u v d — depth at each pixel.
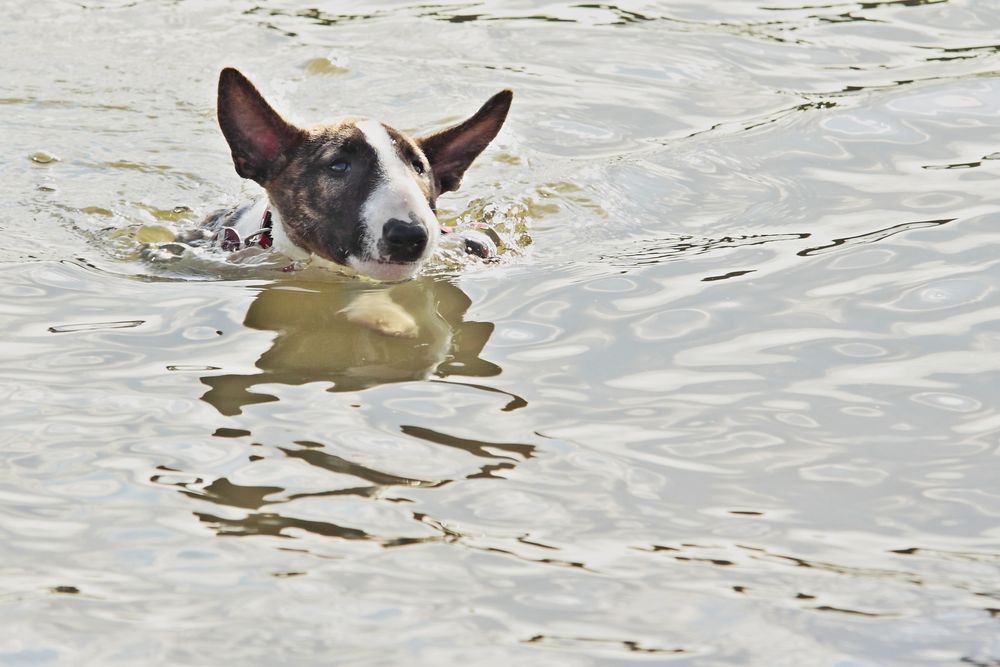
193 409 7.66
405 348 8.70
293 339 8.84
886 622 5.70
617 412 7.70
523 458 7.12
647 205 11.77
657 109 14.24
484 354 8.58
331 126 10.80
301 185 10.59
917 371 8.21
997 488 6.82
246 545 6.25
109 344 8.69
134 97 14.90
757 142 13.12
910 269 9.88
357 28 17.05
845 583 6.00
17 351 8.52
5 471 6.90
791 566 6.14
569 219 11.55
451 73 15.45
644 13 17.56
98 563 6.10
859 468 7.05
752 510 6.64
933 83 14.46
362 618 5.69
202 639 5.53
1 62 15.74
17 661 5.38
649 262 10.34
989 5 17.22
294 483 6.81
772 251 10.43
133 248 11.02
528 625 5.66
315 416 7.60
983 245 10.27
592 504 6.68
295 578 5.98
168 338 8.84
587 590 5.93
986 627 5.66
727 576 6.05
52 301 9.54
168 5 17.86
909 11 17.22
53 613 5.71
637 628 5.65
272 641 5.52
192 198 12.64
